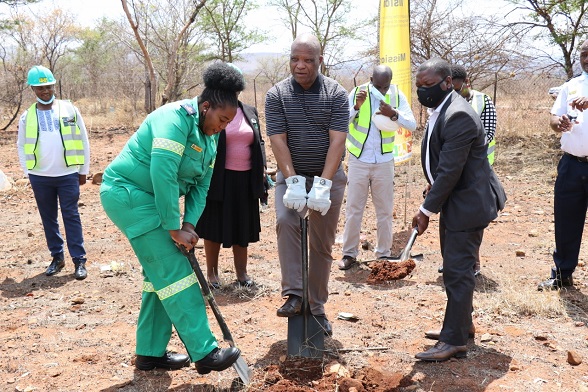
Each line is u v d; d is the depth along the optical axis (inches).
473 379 157.5
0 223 342.6
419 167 486.3
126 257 274.1
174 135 139.6
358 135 245.8
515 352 172.9
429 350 167.5
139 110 983.0
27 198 408.8
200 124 144.9
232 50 981.8
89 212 363.3
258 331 190.1
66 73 1348.4
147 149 145.4
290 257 169.8
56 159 242.2
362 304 213.2
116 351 177.0
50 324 199.0
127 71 1155.9
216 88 142.9
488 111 234.2
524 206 362.3
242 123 215.6
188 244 144.6
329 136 167.2
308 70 161.6
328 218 171.5
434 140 164.1
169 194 139.7
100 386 156.3
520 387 153.2
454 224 162.7
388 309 208.1
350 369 162.2
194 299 145.7
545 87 688.4
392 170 251.0
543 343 178.5
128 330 193.8
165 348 162.7
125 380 159.3
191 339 143.6
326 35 964.0
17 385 156.7
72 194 245.9
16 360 171.5
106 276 248.2
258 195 218.1
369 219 340.8
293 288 169.3
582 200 216.2
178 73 928.3
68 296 226.4
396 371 162.1
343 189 172.9
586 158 211.2
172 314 145.5
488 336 180.9
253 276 244.5
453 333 166.9
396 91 250.4
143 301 158.4
